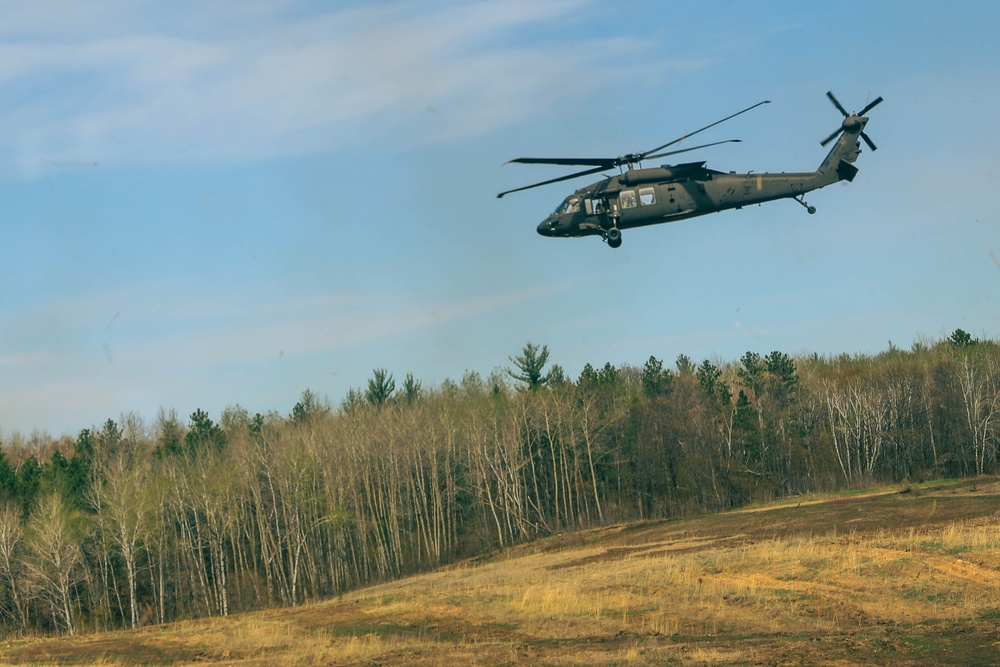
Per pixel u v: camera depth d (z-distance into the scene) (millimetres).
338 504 79312
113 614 71312
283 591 73938
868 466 86812
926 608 27734
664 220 37906
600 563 43438
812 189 39719
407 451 84000
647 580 34062
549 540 68125
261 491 81562
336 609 35250
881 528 42531
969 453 84938
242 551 81438
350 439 85375
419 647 27500
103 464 84562
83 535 69000
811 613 28547
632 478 87750
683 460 87125
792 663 22531
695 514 79438
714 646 25469
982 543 33375
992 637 23875
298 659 26594
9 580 66250
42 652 30359
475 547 81562
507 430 85875
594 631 28781
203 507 76562
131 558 68125
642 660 23828
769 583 32031
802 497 69125
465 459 87000
